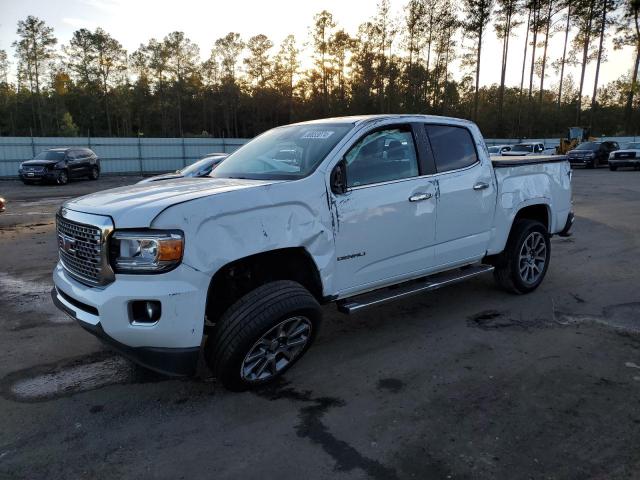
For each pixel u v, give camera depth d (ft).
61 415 9.99
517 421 9.55
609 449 8.63
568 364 12.00
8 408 10.27
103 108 289.33
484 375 11.52
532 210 17.76
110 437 9.22
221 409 10.18
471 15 173.17
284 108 272.31
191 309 9.24
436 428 9.36
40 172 72.43
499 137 199.00
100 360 12.59
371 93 206.49
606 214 36.99
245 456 8.62
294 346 11.16
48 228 33.86
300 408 10.18
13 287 19.22
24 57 252.21
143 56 288.92
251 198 9.91
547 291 17.88
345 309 11.81
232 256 9.61
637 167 88.79
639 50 146.92
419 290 13.34
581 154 94.43
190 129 309.22
